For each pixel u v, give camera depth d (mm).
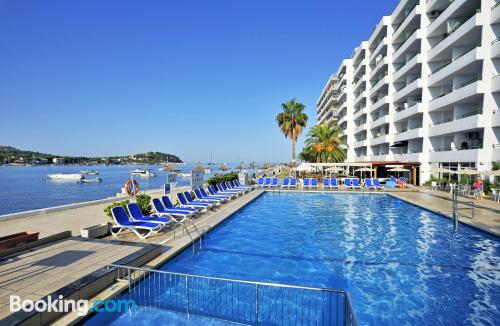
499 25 19672
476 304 5602
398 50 32844
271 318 5035
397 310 5398
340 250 8766
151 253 6875
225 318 5004
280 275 6902
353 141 49969
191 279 6547
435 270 7215
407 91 30203
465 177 21781
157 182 62500
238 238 9969
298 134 39812
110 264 5547
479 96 21188
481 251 8570
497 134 19734
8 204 27703
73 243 7320
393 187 25500
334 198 20328
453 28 24047
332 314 5199
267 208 16266
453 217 11578
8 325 3723
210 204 13531
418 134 27766
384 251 8656
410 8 31781
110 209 9812
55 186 49094
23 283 5023
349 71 50844
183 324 4801
